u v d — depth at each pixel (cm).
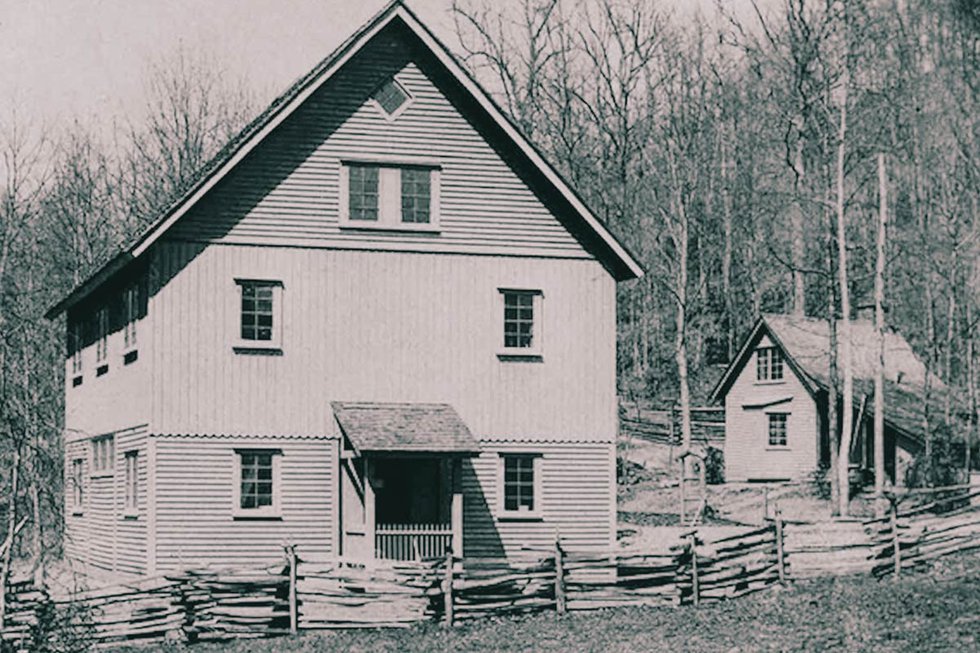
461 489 3116
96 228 6306
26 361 2845
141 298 3216
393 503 3284
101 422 3666
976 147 6994
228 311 3175
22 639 2205
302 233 3231
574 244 3406
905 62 6944
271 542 3153
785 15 5128
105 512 3562
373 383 3253
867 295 7662
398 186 3309
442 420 3192
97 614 2412
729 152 8050
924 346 7138
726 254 8250
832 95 4975
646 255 6919
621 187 6169
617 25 5994
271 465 3181
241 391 3169
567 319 3391
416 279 3300
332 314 3241
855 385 6059
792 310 8612
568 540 3334
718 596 2689
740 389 6550
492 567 2575
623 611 2581
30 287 5297
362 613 2602
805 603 2508
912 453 5853
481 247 3341
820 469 5919
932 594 2472
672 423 6612
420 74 3325
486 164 3356
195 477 3120
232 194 3195
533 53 5803
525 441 3334
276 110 3164
